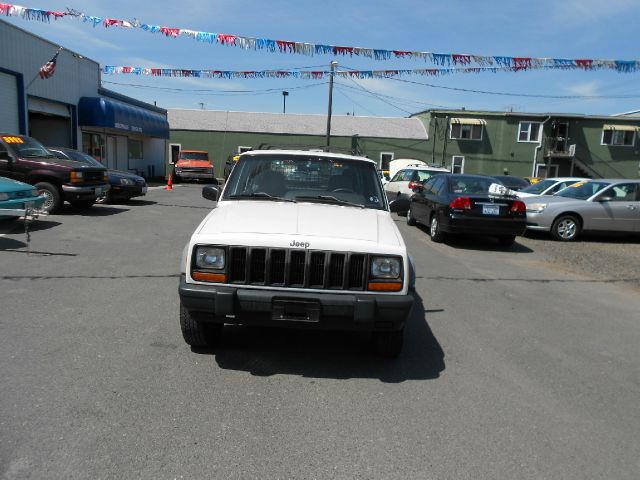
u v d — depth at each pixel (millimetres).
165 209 14219
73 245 8273
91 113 21078
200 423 3068
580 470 2795
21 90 16844
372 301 3549
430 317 5508
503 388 3793
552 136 37531
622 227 11969
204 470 2617
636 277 8211
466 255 9484
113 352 4043
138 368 3781
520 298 6535
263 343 4461
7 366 3684
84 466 2590
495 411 3422
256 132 39031
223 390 3516
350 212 4414
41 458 2629
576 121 37406
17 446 2719
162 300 5488
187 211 14023
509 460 2852
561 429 3227
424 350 4512
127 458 2678
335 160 5070
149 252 8031
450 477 2674
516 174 37719
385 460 2793
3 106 16125
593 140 37594
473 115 37344
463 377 3959
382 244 3695
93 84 22328
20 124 16922
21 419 2984
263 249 3586
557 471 2773
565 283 7566
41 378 3520
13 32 16203
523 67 10664
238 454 2773
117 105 22312
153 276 6508
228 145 39312
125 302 5359
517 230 10016
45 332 4391
